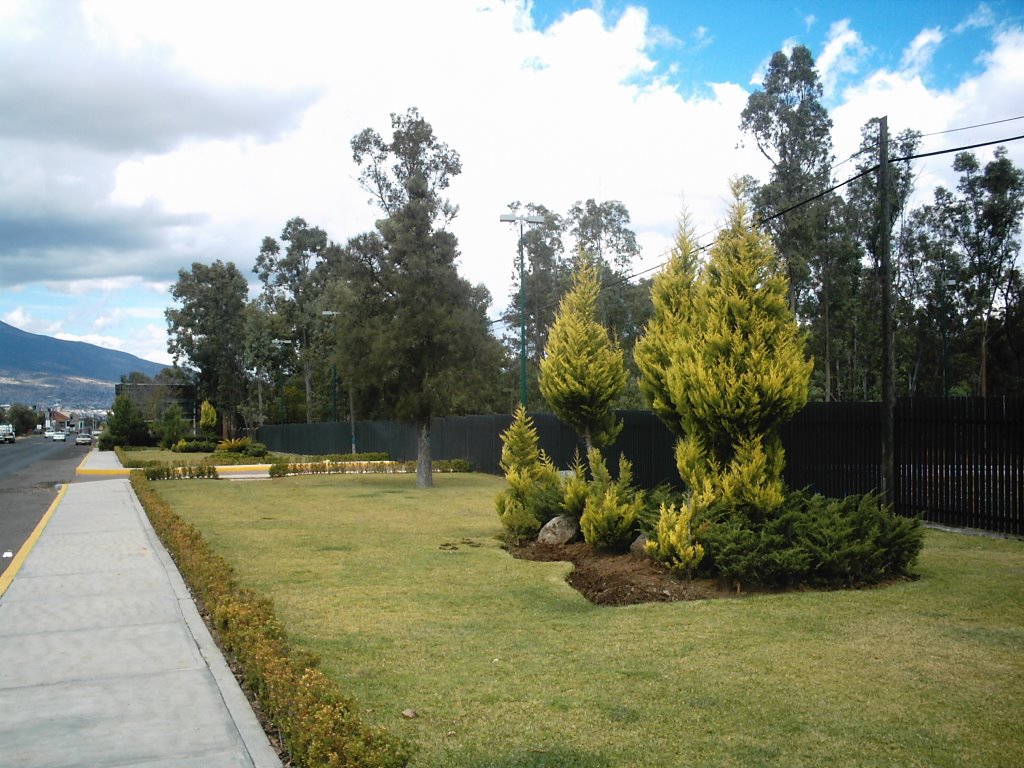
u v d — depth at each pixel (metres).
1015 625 6.61
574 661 5.88
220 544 11.90
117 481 25.59
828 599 7.69
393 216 24.27
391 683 5.44
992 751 4.19
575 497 11.12
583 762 4.15
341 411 60.88
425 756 4.25
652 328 10.58
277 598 8.11
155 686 5.38
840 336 43.50
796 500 9.40
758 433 9.12
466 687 5.34
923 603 7.43
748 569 8.12
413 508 17.38
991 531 11.67
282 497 20.23
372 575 9.35
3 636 6.65
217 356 74.81
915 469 12.84
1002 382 46.78
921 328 48.25
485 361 24.17
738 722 4.64
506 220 21.91
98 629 6.87
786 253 35.66
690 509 8.70
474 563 10.13
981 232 44.69
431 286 23.39
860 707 4.82
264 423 76.94
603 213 47.06
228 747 4.35
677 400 9.40
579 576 9.19
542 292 49.56
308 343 69.81
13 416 140.38
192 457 47.59
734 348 8.99
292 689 4.42
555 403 12.13
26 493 22.19
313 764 3.65
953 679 5.28
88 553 10.91
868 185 42.84
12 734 4.54
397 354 23.03
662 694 5.13
